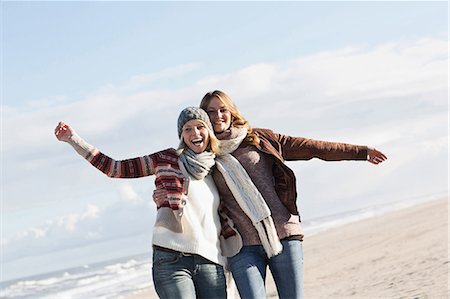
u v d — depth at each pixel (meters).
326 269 16.70
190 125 5.04
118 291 26.70
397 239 20.31
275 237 5.15
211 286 4.91
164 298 4.85
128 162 4.92
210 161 5.05
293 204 5.29
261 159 5.30
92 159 4.83
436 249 14.79
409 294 10.33
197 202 4.95
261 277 5.15
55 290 39.53
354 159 5.46
